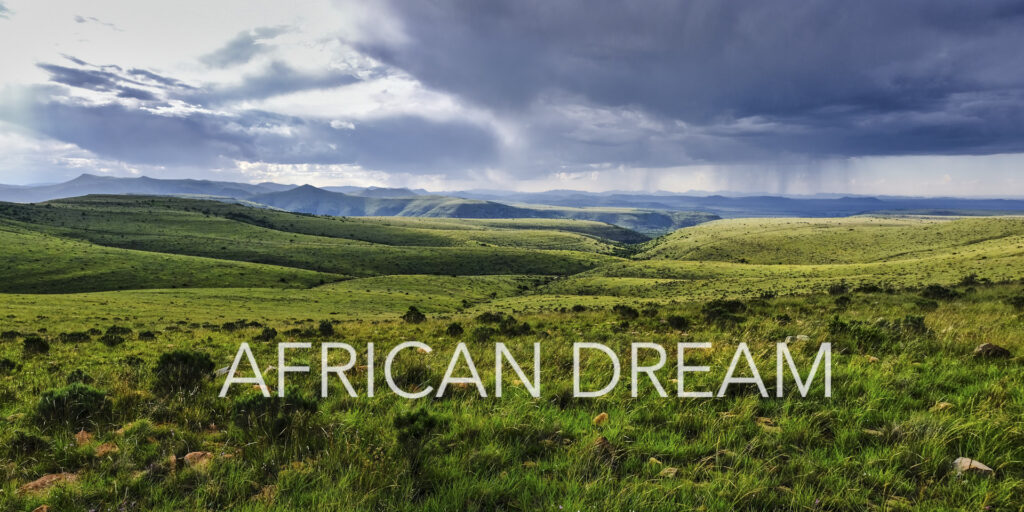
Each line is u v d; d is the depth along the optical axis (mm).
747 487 4070
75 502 4188
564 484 4238
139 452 5250
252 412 6004
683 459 4809
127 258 168500
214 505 4168
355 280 164750
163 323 56938
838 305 19359
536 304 112750
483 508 4047
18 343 21297
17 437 5523
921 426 4949
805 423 5320
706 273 187750
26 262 150125
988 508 3715
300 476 4504
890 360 7844
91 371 11328
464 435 5438
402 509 3961
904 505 3807
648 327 14211
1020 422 4918
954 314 14156
